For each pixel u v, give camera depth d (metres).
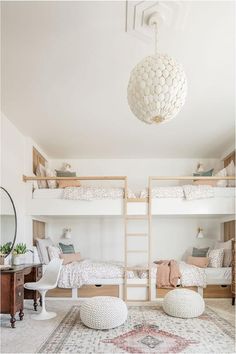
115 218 6.77
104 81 3.78
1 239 4.38
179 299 4.17
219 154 6.70
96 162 6.93
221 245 5.89
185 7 2.52
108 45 3.07
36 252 5.49
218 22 2.72
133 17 2.64
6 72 3.57
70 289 5.25
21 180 5.27
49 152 6.53
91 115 4.77
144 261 6.64
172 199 5.37
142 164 6.89
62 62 3.38
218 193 5.39
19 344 3.21
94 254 6.71
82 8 2.56
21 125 5.04
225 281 5.28
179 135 5.59
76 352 3.01
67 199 5.38
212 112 4.65
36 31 2.86
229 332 3.56
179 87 2.17
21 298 4.02
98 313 3.64
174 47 3.09
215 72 3.56
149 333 3.53
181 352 3.00
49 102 4.33
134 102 2.25
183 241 6.71
